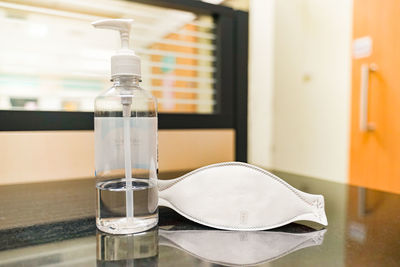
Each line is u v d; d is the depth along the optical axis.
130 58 0.31
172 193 0.34
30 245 0.28
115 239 0.30
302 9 1.05
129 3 0.66
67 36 0.68
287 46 1.13
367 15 0.82
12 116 0.55
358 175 0.87
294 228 0.33
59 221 0.36
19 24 0.63
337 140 0.94
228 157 0.78
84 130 0.62
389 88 0.77
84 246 0.28
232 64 0.78
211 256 0.25
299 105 1.08
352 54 0.87
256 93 1.15
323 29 0.97
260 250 0.27
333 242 0.29
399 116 0.75
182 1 0.69
